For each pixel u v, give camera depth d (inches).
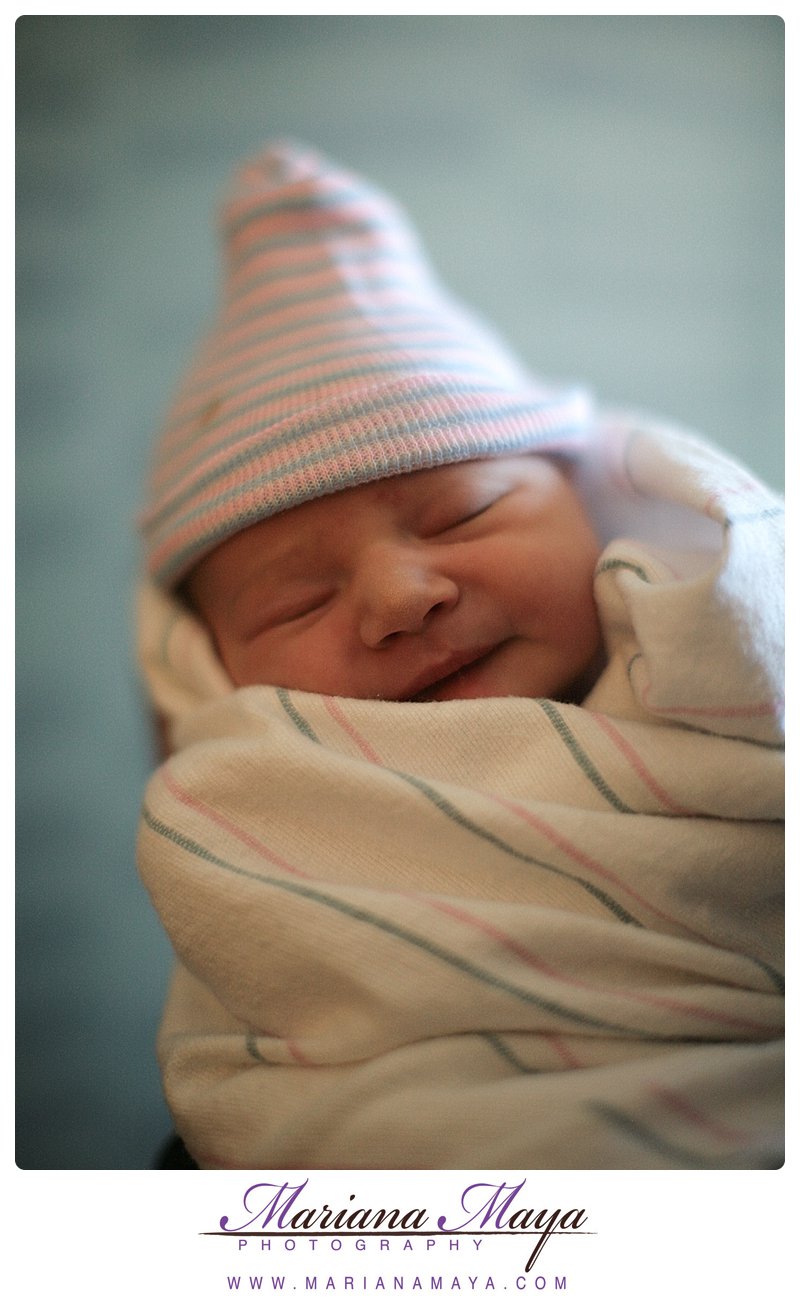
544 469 29.5
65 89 49.9
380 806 23.6
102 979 48.0
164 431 34.8
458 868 23.8
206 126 50.4
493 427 27.9
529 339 50.7
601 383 50.6
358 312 31.6
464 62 50.1
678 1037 22.2
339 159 50.4
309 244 33.6
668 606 22.3
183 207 50.5
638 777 23.6
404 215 50.2
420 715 24.9
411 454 26.6
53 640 49.7
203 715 27.9
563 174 50.3
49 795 49.1
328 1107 21.6
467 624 26.3
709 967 22.7
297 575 27.8
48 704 49.5
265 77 50.3
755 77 50.4
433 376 28.3
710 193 50.2
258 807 24.8
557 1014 21.8
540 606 26.9
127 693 49.7
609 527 30.9
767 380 50.3
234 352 32.3
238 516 27.7
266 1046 23.1
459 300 50.9
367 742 25.2
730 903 23.7
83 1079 47.0
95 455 50.3
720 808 23.4
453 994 21.6
